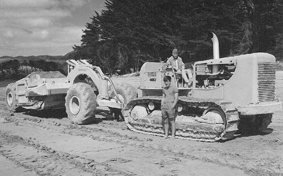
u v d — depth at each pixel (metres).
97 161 6.93
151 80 10.32
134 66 43.75
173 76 9.60
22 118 13.15
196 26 29.77
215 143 8.44
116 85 12.34
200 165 6.54
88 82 12.95
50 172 6.31
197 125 8.68
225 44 30.38
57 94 12.92
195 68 9.63
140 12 36.62
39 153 7.72
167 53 36.47
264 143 8.34
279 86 20.25
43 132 10.24
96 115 13.70
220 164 6.58
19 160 7.18
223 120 8.45
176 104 9.33
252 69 8.58
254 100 8.59
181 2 32.50
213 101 8.42
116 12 42.69
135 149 7.89
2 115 14.30
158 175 5.99
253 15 32.50
